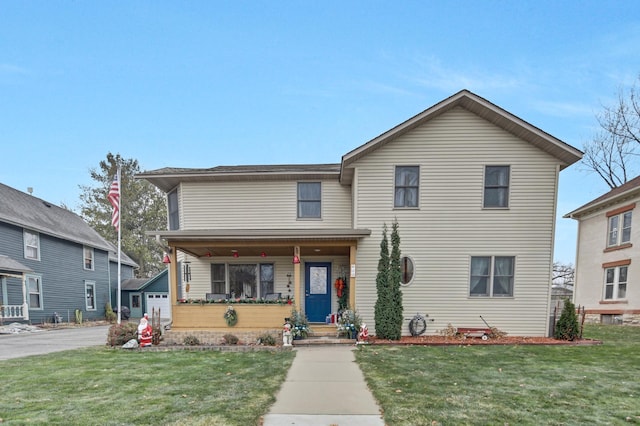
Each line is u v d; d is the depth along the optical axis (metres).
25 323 15.94
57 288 18.75
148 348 8.53
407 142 10.30
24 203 18.72
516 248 10.05
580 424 3.88
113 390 5.07
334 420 4.03
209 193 12.04
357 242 10.12
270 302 9.64
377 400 4.66
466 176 10.20
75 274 20.27
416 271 10.13
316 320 11.68
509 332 9.95
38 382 5.52
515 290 10.02
